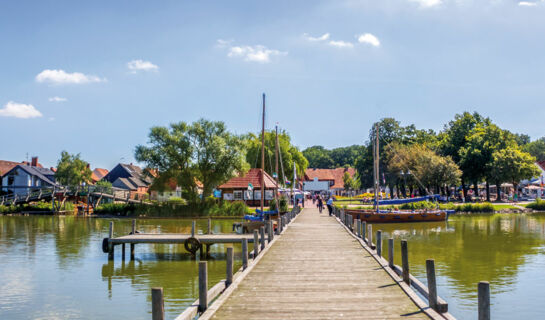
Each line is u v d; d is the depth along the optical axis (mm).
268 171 72562
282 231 27094
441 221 44750
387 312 9547
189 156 55375
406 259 12117
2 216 56656
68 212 62344
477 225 41844
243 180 64812
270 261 16188
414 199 47562
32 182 79188
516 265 20484
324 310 9758
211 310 9586
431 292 9547
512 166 67875
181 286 17062
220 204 56594
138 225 44188
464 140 78938
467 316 12891
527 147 151500
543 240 30031
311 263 15719
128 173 94000
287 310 9781
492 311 13461
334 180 130250
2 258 23578
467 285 16516
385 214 43656
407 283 12039
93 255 24594
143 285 17312
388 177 74562
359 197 87438
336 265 15305
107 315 13555
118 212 56750
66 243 29609
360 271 14195
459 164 73312
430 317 9023
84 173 76312
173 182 57469
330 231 27156
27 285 17391
